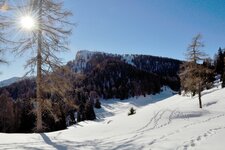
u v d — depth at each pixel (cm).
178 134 1171
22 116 5134
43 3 1540
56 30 1560
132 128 1684
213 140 909
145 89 15738
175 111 2362
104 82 16650
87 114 9519
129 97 15225
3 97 5200
